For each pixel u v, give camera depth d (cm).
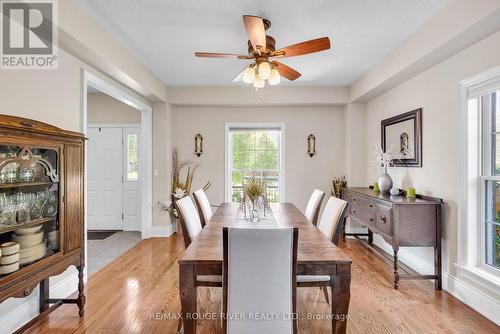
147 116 435
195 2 210
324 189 474
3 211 163
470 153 236
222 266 149
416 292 254
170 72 373
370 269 309
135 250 376
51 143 187
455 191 247
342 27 249
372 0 208
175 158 470
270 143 486
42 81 215
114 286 265
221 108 475
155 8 218
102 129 489
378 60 331
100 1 209
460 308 226
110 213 494
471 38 213
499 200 223
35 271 174
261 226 223
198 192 307
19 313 198
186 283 152
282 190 475
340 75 388
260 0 207
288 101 443
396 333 193
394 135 353
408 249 318
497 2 172
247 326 142
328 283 188
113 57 270
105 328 198
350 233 420
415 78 308
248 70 221
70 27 207
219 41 278
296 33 259
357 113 445
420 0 209
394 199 277
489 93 215
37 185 183
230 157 484
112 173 491
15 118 161
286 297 142
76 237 210
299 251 165
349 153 448
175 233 470
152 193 446
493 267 222
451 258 252
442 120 264
